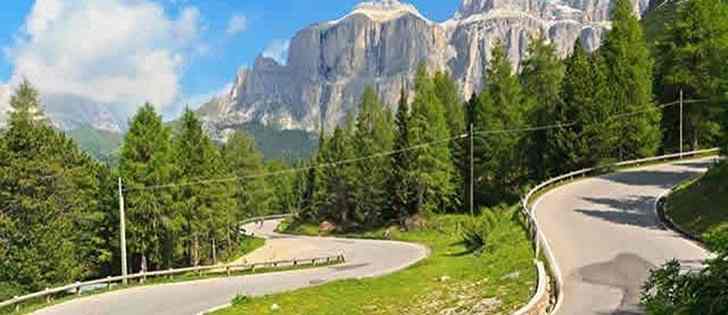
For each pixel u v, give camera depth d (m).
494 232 40.75
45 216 46.25
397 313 24.05
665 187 45.19
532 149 69.69
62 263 46.16
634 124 61.09
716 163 37.38
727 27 59.00
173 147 60.31
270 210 149.50
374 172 86.94
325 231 94.25
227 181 72.62
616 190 45.84
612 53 65.12
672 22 63.66
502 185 73.62
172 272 44.28
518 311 18.47
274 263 50.47
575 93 61.25
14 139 47.97
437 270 34.38
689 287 6.38
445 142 76.88
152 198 55.38
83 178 56.38
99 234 57.50
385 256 53.31
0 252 43.16
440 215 78.00
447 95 91.75
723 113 32.53
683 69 61.03
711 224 30.33
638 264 24.81
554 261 25.56
